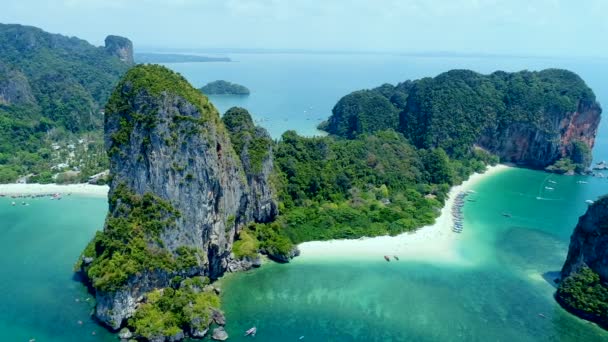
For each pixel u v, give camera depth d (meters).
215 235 105.19
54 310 94.94
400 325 96.06
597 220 105.94
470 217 154.50
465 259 124.06
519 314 101.25
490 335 94.25
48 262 115.31
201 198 100.00
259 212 126.94
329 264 118.31
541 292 109.81
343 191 160.38
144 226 95.56
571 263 109.44
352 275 113.75
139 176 99.31
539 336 94.38
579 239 108.69
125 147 101.06
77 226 139.25
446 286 110.88
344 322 96.12
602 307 97.25
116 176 102.31
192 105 101.75
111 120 105.50
